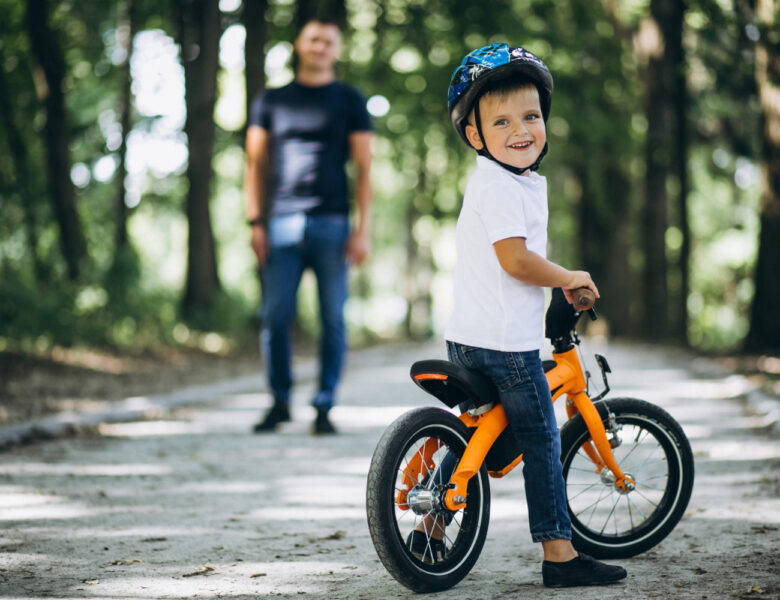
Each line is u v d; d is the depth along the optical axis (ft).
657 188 94.53
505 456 15.38
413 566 14.34
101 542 17.81
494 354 14.79
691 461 16.97
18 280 56.34
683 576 14.89
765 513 19.21
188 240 77.97
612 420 16.61
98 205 85.51
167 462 26.73
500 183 14.74
